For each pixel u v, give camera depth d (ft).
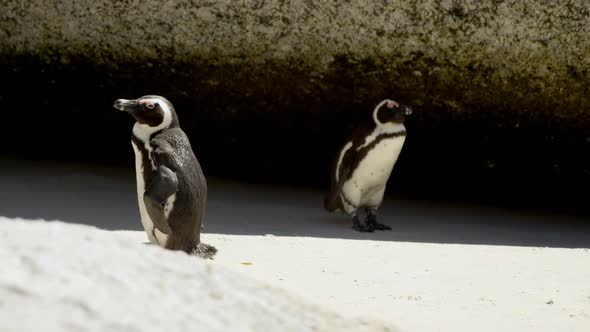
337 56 38.19
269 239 31.04
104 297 9.85
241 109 42.37
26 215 31.45
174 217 24.99
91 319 9.25
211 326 10.34
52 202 34.14
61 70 40.96
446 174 44.47
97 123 43.80
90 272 10.37
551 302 23.48
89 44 39.22
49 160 43.83
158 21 37.76
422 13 36.24
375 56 37.99
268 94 41.19
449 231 35.81
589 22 35.60
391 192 45.27
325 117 42.22
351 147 35.83
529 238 35.01
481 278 26.43
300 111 42.09
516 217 40.75
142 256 11.58
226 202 38.63
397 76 39.01
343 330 12.28
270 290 12.55
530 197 44.47
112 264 10.87
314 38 37.55
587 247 33.47
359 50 37.76
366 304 22.22
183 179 25.17
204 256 25.96
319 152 44.21
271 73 39.65
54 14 38.27
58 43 39.34
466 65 37.88
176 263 11.86
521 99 39.40
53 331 8.79
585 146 41.75
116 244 11.68
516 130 41.50
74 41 39.14
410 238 33.55
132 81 41.16
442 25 36.40
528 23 35.94
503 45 36.65
